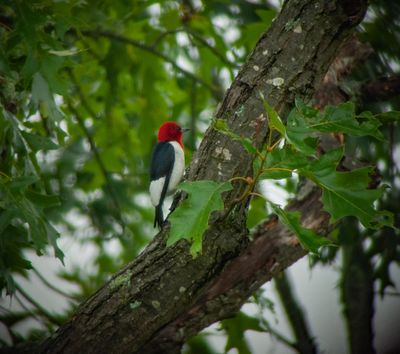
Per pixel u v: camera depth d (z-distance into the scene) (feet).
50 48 29.27
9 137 28.37
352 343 40.27
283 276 43.19
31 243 29.12
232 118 25.73
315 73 25.88
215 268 25.90
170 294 26.30
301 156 20.99
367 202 21.61
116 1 45.01
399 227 39.42
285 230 31.94
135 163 51.85
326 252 41.37
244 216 25.46
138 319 26.68
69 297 39.11
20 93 31.81
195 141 48.01
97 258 51.24
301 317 42.24
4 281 28.43
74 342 27.22
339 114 21.40
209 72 50.31
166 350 29.78
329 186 21.72
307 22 25.68
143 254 26.76
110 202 47.57
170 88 52.85
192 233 21.02
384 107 39.83
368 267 40.55
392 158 39.50
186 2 47.34
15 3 28.78
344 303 41.52
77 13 41.04
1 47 28.19
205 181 21.77
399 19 40.09
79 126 48.93
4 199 25.63
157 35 47.70
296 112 21.31
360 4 25.38
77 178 50.11
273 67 25.76
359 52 35.63
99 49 47.80
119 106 50.75
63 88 29.45
